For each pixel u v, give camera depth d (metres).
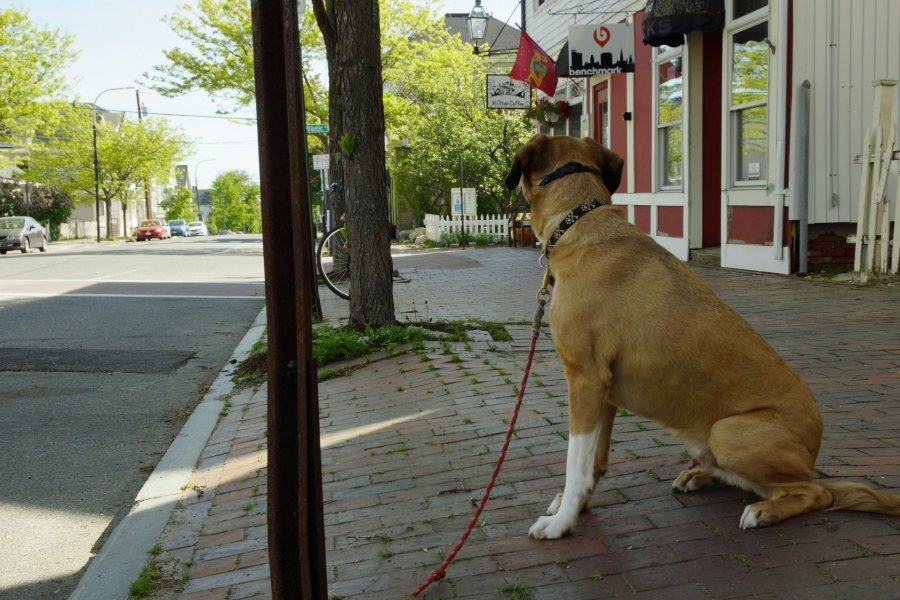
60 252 29.84
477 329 7.72
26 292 13.50
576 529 3.25
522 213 21.64
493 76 17.00
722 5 11.40
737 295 9.02
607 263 3.09
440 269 14.93
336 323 8.89
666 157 13.91
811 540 2.89
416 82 30.03
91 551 3.88
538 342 7.13
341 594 2.96
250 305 11.87
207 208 156.25
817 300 8.46
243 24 27.70
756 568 2.76
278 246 2.25
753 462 2.95
